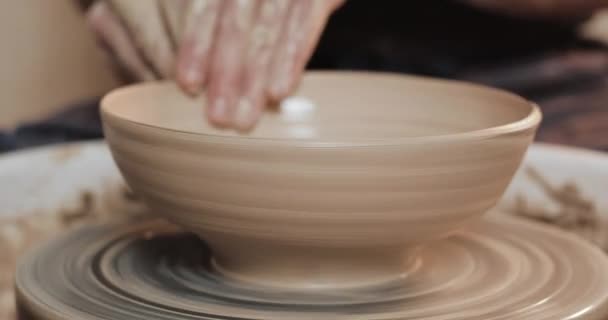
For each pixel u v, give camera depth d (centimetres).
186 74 83
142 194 66
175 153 59
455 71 148
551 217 103
